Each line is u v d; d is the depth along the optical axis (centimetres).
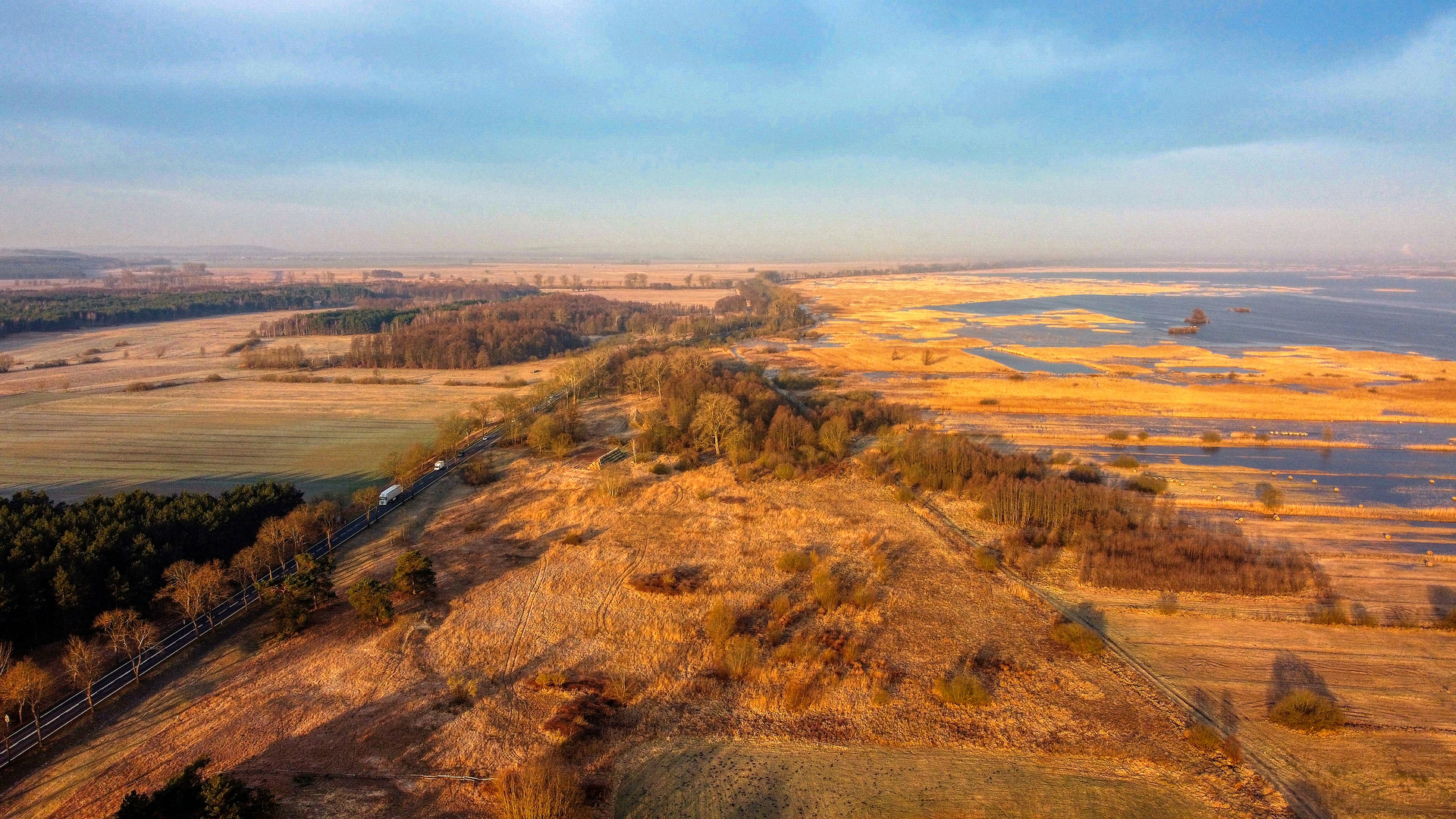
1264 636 7044
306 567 7631
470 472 11669
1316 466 12381
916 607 7625
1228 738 5534
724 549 9094
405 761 5288
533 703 5988
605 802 4909
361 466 12469
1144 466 12338
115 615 6538
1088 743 5544
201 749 5406
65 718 5738
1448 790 5050
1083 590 7988
